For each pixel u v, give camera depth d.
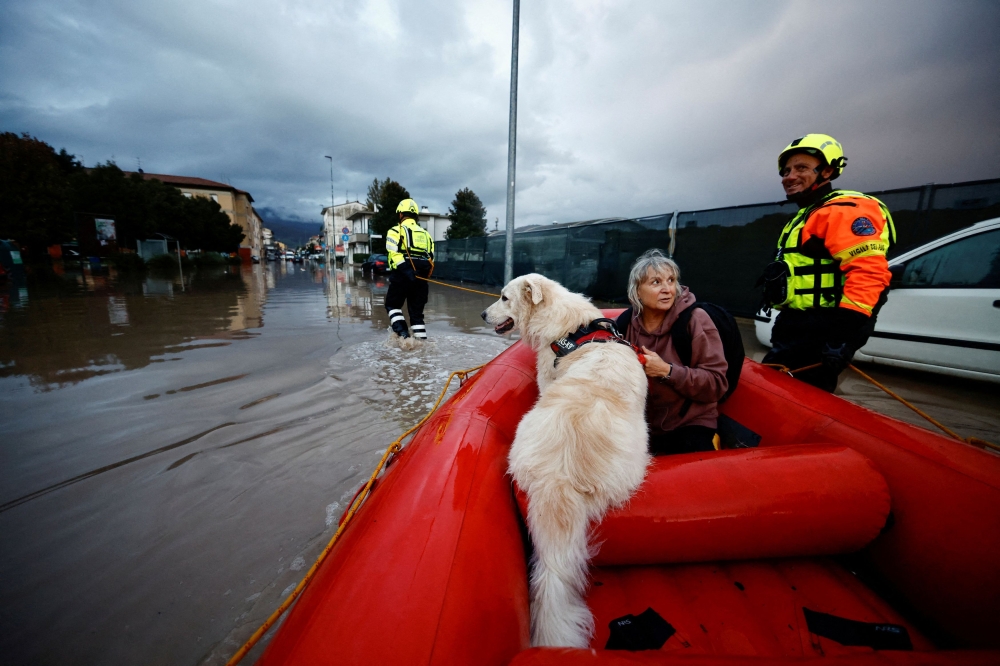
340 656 0.80
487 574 1.05
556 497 1.28
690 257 7.96
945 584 1.18
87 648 1.31
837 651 1.15
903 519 1.32
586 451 1.35
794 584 1.38
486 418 1.80
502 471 1.51
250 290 13.08
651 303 2.03
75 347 5.03
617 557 1.33
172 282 15.41
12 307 7.97
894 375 4.28
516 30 7.26
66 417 3.01
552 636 1.11
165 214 32.19
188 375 4.02
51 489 2.14
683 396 1.98
